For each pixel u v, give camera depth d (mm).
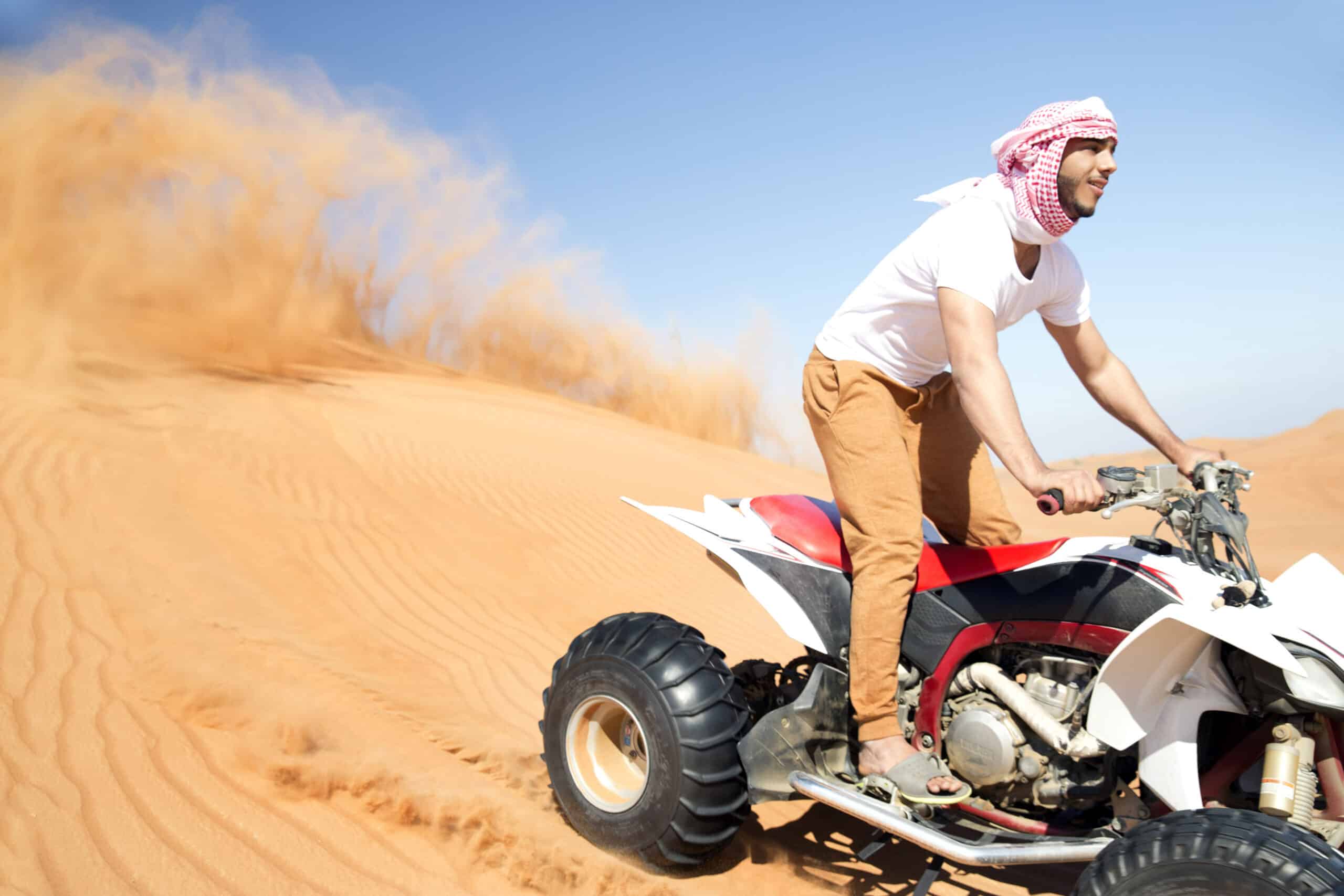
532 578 7301
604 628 3406
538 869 3012
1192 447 3162
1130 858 2199
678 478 13555
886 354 3258
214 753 3445
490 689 5109
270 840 2898
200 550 6043
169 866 2688
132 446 7520
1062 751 2789
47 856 2637
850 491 3205
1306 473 23297
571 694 3369
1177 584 2697
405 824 3154
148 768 3236
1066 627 2883
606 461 13109
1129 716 2605
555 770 3406
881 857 3541
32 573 5059
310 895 2652
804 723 3248
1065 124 2744
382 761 3643
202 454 7793
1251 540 17312
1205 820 2170
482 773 3811
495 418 14328
